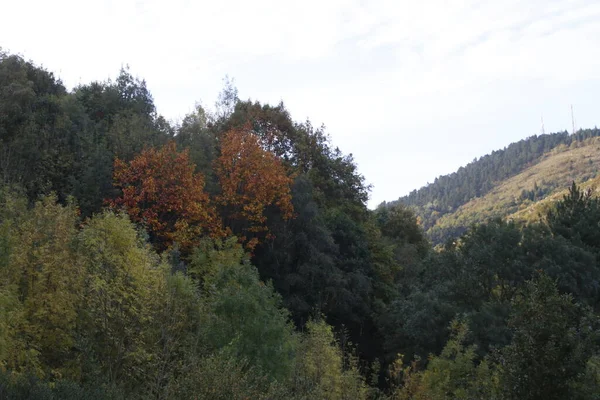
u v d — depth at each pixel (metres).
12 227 13.25
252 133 33.94
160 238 25.95
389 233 54.88
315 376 16.16
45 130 26.83
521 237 27.45
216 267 18.66
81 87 38.78
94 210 24.41
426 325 25.00
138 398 10.70
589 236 28.47
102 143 28.62
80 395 8.61
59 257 12.45
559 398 10.77
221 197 29.33
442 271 29.53
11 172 23.28
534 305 11.53
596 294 24.73
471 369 17.33
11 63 29.53
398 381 20.28
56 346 11.73
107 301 11.20
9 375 8.46
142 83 41.38
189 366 10.25
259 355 14.00
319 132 43.25
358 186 44.38
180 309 12.69
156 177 26.36
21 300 12.23
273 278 29.95
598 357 12.61
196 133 33.25
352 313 32.16
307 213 31.45
